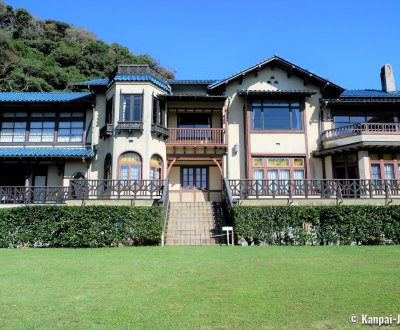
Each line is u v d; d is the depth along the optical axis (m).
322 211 15.03
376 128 21.25
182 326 5.23
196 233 15.95
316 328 5.16
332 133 21.56
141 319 5.51
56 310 5.95
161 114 21.31
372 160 20.55
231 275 8.48
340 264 9.84
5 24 62.84
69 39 67.25
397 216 14.97
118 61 60.88
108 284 7.67
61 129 22.16
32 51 55.84
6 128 22.06
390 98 22.12
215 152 21.81
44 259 10.99
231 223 15.84
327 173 21.52
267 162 21.52
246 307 6.05
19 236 14.54
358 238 14.75
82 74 54.84
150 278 8.20
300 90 21.78
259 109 22.02
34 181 21.69
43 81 45.09
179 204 19.19
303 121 21.92
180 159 22.05
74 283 7.78
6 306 6.18
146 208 14.89
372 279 7.99
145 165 19.61
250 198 17.66
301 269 9.16
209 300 6.46
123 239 14.48
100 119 21.89
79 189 17.23
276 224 14.93
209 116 22.91
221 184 22.34
